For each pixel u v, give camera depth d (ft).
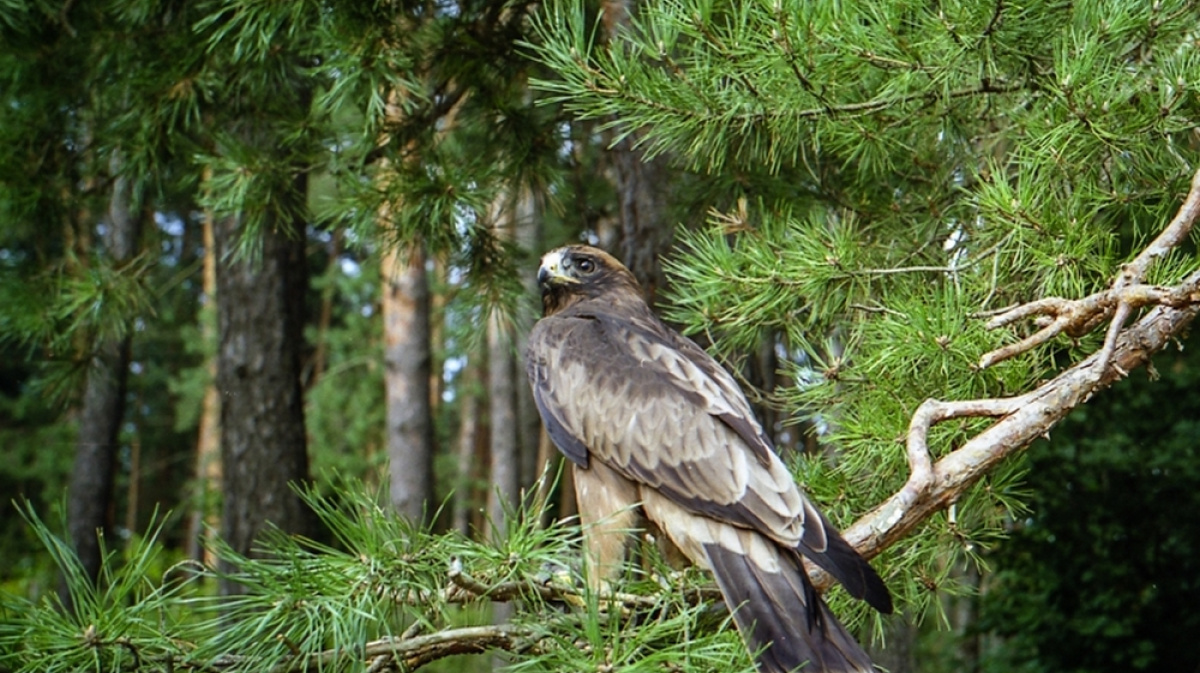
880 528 13.43
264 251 34.50
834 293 17.57
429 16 23.77
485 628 11.62
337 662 10.98
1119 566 37.83
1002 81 17.78
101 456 46.44
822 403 16.70
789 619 12.83
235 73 23.75
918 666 47.67
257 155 23.35
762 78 16.61
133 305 26.84
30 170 26.03
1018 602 39.40
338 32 20.81
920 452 13.56
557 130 24.47
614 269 20.39
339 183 23.32
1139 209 17.76
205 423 86.94
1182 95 15.35
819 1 16.20
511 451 56.18
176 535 102.27
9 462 91.09
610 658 10.45
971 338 15.06
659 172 25.59
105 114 26.55
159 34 25.05
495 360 56.44
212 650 10.96
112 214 38.17
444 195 21.81
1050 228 15.94
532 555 11.36
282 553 11.41
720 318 18.21
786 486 13.89
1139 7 16.10
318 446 77.30
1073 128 15.71
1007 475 16.02
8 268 27.55
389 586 11.39
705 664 10.79
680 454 15.06
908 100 17.63
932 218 19.39
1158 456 37.24
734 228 19.21
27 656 10.54
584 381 16.49
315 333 84.64
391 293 50.93
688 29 16.26
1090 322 14.80
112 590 10.77
